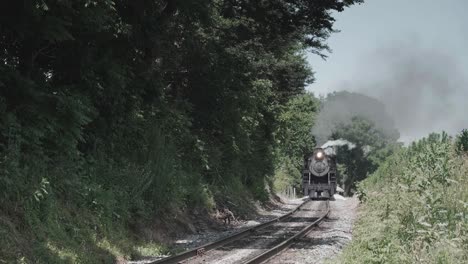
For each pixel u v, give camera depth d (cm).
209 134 3094
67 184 1408
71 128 1384
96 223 1435
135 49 1853
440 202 1395
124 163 1855
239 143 3466
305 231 2009
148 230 1731
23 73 1395
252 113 3403
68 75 1575
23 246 1072
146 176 1830
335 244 1678
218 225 2400
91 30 1469
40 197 1226
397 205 1605
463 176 1712
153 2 1848
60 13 1309
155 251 1585
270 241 1786
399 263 1049
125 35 1691
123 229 1579
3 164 1145
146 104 2070
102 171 1684
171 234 1908
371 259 1151
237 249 1590
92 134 1697
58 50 1516
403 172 2247
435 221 1265
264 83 3453
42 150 1376
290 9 2239
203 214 2361
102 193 1528
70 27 1415
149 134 2041
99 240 1390
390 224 1398
